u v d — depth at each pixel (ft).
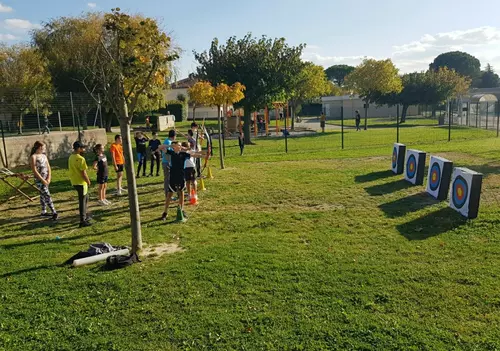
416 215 28.63
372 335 13.92
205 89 52.70
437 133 101.50
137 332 14.71
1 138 65.67
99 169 36.09
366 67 159.43
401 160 44.16
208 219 29.94
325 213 30.30
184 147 33.78
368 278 18.33
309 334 14.14
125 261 20.89
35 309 16.58
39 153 32.14
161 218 30.30
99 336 14.56
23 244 25.58
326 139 98.37
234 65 86.99
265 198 35.70
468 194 26.89
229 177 46.06
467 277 18.12
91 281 18.95
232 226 28.07
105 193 39.75
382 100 175.63
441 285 17.48
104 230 28.35
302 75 98.63
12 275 20.13
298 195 36.29
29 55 101.71
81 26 107.96
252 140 102.78
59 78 107.86
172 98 233.55
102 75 22.09
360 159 58.34
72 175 29.19
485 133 95.55
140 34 20.74
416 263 20.01
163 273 19.58
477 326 14.34
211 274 19.21
